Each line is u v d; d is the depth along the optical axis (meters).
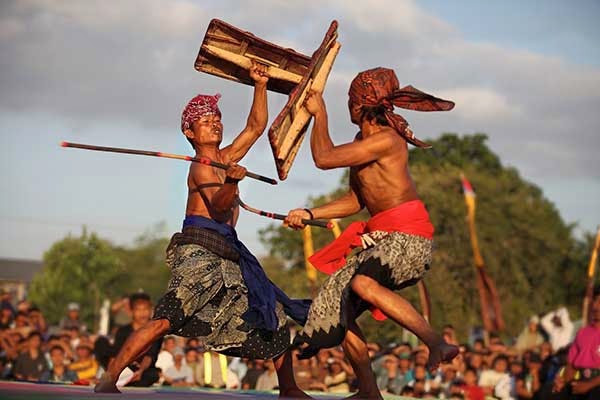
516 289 42.31
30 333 15.37
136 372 11.21
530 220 44.12
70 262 84.69
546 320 18.23
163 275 97.44
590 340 11.64
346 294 6.04
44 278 84.88
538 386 14.56
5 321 17.89
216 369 14.84
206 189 6.68
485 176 45.28
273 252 40.22
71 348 16.95
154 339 6.35
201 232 6.60
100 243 87.00
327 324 6.13
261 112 7.05
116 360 6.28
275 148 6.13
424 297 12.30
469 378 15.13
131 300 11.98
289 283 37.66
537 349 17.50
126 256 97.12
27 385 7.06
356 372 6.35
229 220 6.82
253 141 7.07
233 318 6.64
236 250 6.65
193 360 15.30
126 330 11.85
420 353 15.14
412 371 15.19
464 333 35.94
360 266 6.00
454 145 64.00
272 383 15.35
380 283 5.92
